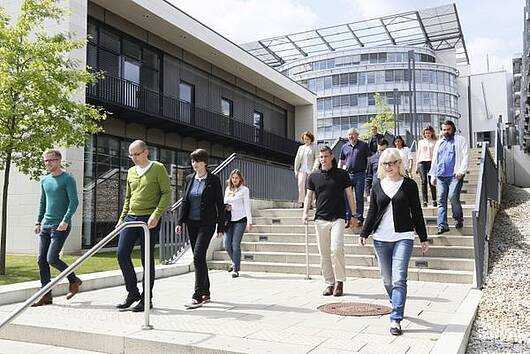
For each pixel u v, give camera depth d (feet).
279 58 186.19
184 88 71.20
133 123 59.82
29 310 19.48
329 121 207.51
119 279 26.14
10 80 32.55
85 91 47.80
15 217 46.75
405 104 197.67
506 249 29.63
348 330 15.94
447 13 161.07
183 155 69.51
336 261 21.99
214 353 13.97
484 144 36.27
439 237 28.58
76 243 46.21
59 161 21.16
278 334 15.46
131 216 19.52
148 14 58.34
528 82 52.08
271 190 47.91
